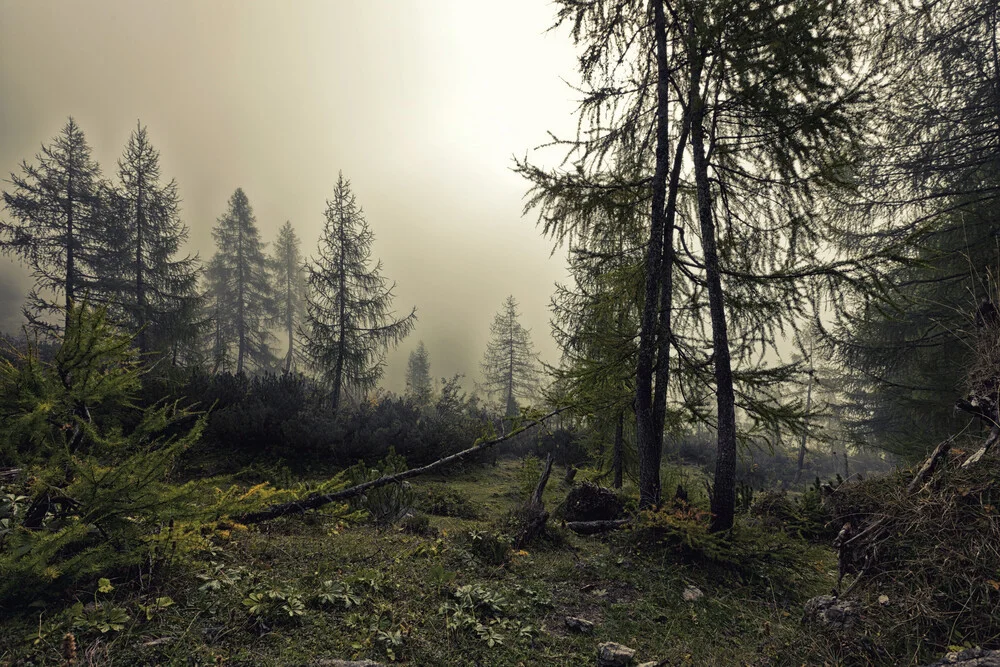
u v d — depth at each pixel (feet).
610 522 23.03
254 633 9.70
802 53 16.75
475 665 10.08
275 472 27.91
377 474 23.38
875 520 13.20
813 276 17.87
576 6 22.07
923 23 29.96
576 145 22.82
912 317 37.37
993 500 10.92
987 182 33.58
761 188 20.22
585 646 11.68
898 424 46.52
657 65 22.85
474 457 43.45
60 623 8.58
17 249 62.69
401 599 12.41
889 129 33.40
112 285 64.59
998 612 9.42
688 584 16.22
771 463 80.02
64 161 67.05
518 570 16.37
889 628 10.34
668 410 24.76
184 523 11.59
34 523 10.32
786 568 17.88
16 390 10.12
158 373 36.47
